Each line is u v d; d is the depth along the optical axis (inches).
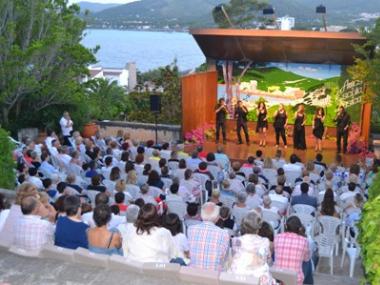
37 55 701.3
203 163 487.8
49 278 211.8
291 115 836.0
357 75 695.7
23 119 753.6
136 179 440.8
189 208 343.6
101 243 235.1
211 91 855.7
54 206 327.9
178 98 1073.5
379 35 668.1
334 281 307.7
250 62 829.8
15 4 716.0
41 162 496.7
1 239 250.8
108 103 1024.9
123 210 342.3
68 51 732.7
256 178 440.5
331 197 370.3
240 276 202.5
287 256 240.7
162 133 827.4
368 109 793.6
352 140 780.6
